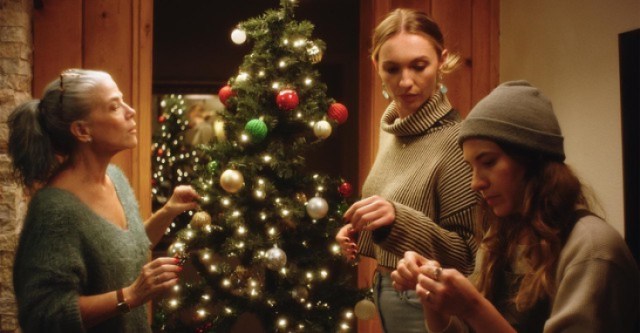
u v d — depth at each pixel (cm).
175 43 521
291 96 284
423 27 198
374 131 354
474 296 122
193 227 285
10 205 292
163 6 520
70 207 180
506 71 353
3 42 302
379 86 353
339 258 313
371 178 219
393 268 200
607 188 255
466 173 190
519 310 130
